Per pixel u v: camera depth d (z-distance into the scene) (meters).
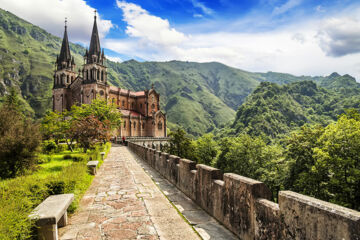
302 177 28.81
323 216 2.75
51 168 12.82
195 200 7.41
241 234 4.68
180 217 6.09
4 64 186.88
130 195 8.33
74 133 20.52
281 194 3.48
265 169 43.84
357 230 2.34
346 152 26.89
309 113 178.00
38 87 183.62
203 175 6.78
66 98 76.38
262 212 3.97
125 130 77.94
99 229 5.37
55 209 4.91
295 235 3.17
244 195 4.58
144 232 5.16
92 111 36.81
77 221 5.89
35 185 5.99
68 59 78.56
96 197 8.08
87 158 14.14
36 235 4.38
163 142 73.12
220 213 5.68
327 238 2.69
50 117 30.08
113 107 42.91
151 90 93.19
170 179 10.89
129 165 16.73
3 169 11.00
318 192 27.98
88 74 73.12
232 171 51.47
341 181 25.73
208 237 4.85
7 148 11.12
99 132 20.89
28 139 11.76
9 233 3.57
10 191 5.13
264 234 3.90
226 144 57.34
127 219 5.98
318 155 27.36
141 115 90.06
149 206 7.04
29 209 4.61
